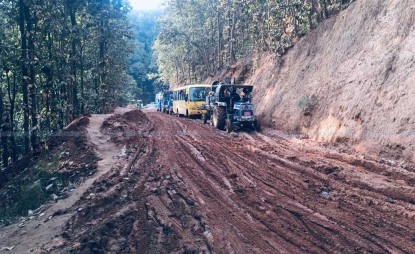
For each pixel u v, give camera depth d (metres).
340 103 13.05
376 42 12.82
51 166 12.13
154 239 5.95
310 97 15.38
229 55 34.84
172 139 15.48
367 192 7.86
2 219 8.91
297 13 19.91
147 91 89.94
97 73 26.67
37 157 14.26
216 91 19.34
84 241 5.79
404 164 9.06
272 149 12.57
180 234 6.05
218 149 12.92
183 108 28.31
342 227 6.21
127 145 13.91
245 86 18.58
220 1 34.78
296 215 6.81
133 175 9.54
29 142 16.45
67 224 6.78
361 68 12.85
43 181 10.60
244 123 17.48
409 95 10.16
